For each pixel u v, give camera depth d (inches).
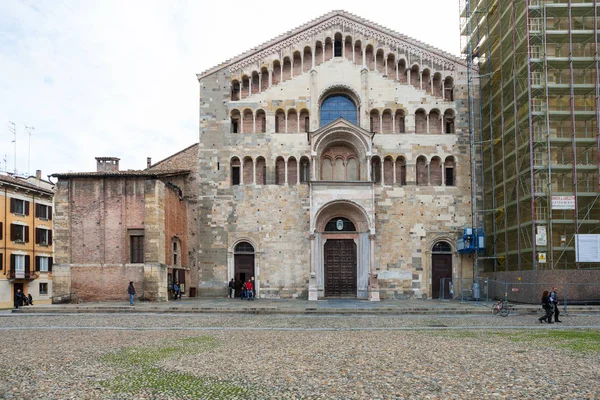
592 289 1727.4
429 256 2231.8
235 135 2284.7
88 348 904.9
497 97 2234.3
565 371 679.1
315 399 552.1
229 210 2251.5
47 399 557.9
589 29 1947.6
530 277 1806.1
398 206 2252.7
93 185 2031.3
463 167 2277.3
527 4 1871.3
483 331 1145.4
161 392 584.1
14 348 909.2
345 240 2241.6
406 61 2315.5
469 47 2311.8
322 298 2186.3
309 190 2176.4
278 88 2306.8
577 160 1898.4
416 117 2321.6
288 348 896.9
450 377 648.4
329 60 2311.8
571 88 1823.3
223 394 573.3
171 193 2177.7
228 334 1113.4
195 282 2359.7
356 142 2220.7
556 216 1849.2
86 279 1984.5
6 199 2822.3
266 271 2217.0
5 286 2785.4
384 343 952.9
